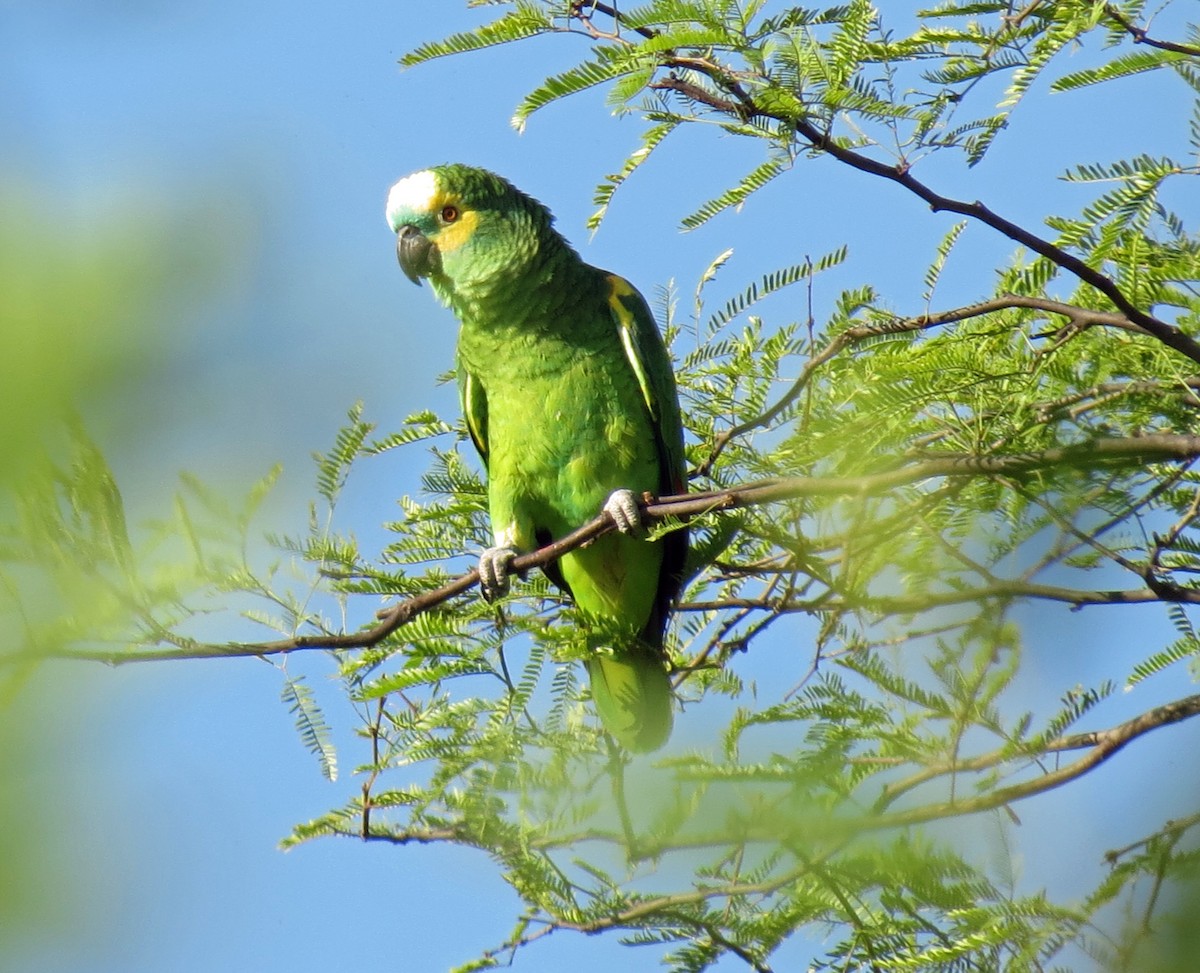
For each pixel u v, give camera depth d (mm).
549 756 8023
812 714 7559
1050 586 7258
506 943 7898
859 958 7398
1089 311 7648
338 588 8453
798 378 8555
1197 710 7371
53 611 5074
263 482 3484
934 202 7293
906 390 7922
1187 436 7367
